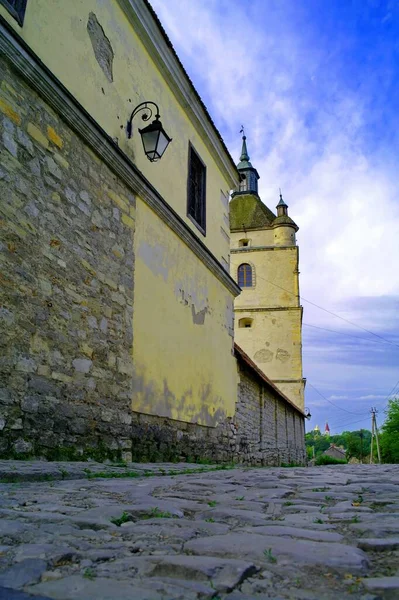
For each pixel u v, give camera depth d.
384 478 5.20
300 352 32.41
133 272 7.92
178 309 9.66
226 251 13.23
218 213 12.93
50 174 6.08
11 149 5.47
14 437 5.03
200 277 11.05
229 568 1.67
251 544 2.00
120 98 8.19
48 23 6.48
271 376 32.16
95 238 6.93
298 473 6.39
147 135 8.10
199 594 1.46
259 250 34.94
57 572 1.65
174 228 9.60
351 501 3.28
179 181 10.47
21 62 5.65
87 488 3.65
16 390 5.13
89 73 7.33
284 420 21.62
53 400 5.67
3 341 5.04
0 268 5.11
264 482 4.57
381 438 55.19
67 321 6.10
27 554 1.80
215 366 11.52
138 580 1.58
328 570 1.70
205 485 4.22
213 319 11.70
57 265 6.02
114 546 1.97
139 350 7.86
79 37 7.16
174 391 9.11
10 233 5.30
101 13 7.79
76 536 2.11
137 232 8.20
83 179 6.79
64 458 5.71
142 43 9.09
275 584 1.58
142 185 8.26
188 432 9.65
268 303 33.69
